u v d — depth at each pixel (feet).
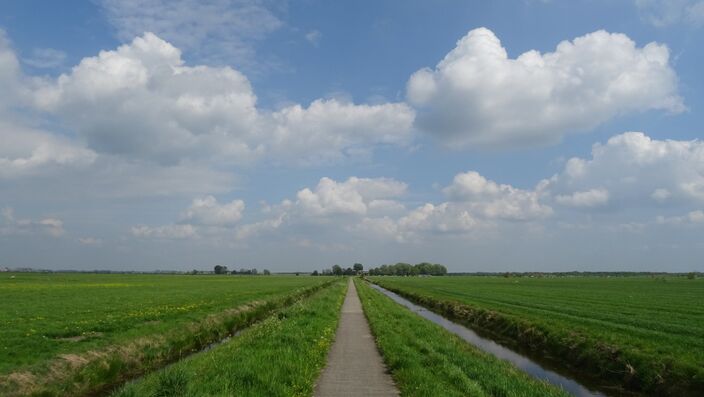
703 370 50.70
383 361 54.75
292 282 346.33
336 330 83.76
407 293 239.71
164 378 34.88
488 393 40.32
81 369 52.42
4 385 43.32
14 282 249.34
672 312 119.03
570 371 66.85
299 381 40.98
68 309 105.50
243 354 50.85
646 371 56.03
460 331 108.58
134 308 108.37
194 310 105.81
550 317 104.27
